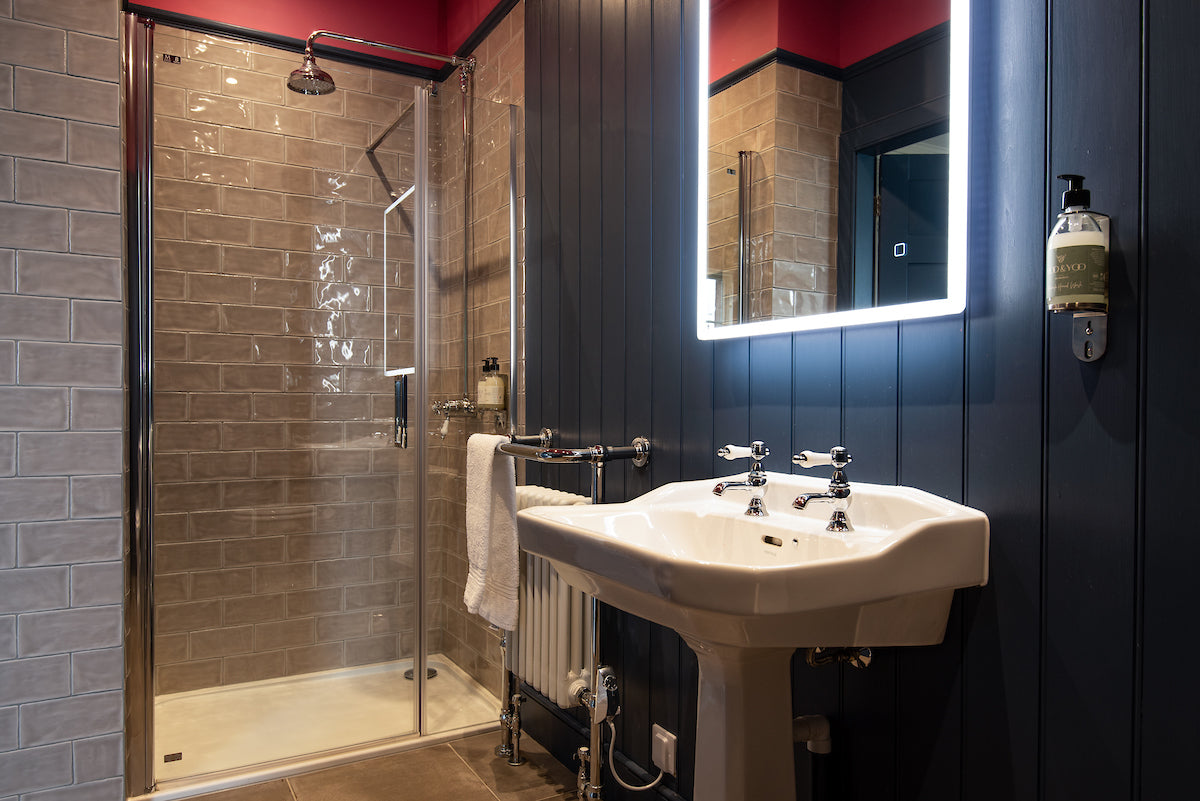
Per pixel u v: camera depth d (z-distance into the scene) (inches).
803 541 47.6
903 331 49.2
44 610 69.5
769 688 48.2
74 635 70.7
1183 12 35.0
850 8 53.5
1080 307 36.7
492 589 83.4
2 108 68.0
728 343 64.6
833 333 54.4
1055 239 37.6
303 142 95.1
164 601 92.0
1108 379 37.8
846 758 52.5
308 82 95.0
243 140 92.0
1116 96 37.7
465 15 120.2
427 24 129.0
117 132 72.7
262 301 94.7
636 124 77.5
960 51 44.9
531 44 99.3
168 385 91.1
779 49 59.2
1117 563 37.4
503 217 102.7
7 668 68.1
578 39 88.3
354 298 98.3
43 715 69.5
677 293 70.9
